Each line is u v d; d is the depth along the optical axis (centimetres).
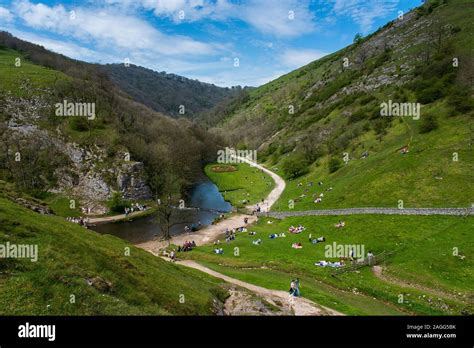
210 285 4159
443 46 14438
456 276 5144
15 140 12356
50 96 14362
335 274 5534
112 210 11538
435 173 8256
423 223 6775
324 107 18975
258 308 3669
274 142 19962
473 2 17900
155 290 3181
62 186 12106
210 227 9519
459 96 10512
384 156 10156
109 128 14050
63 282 2614
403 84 14450
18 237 2912
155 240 8681
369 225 7319
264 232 8356
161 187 12962
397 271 5528
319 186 11081
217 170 17562
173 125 18888
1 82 14288
